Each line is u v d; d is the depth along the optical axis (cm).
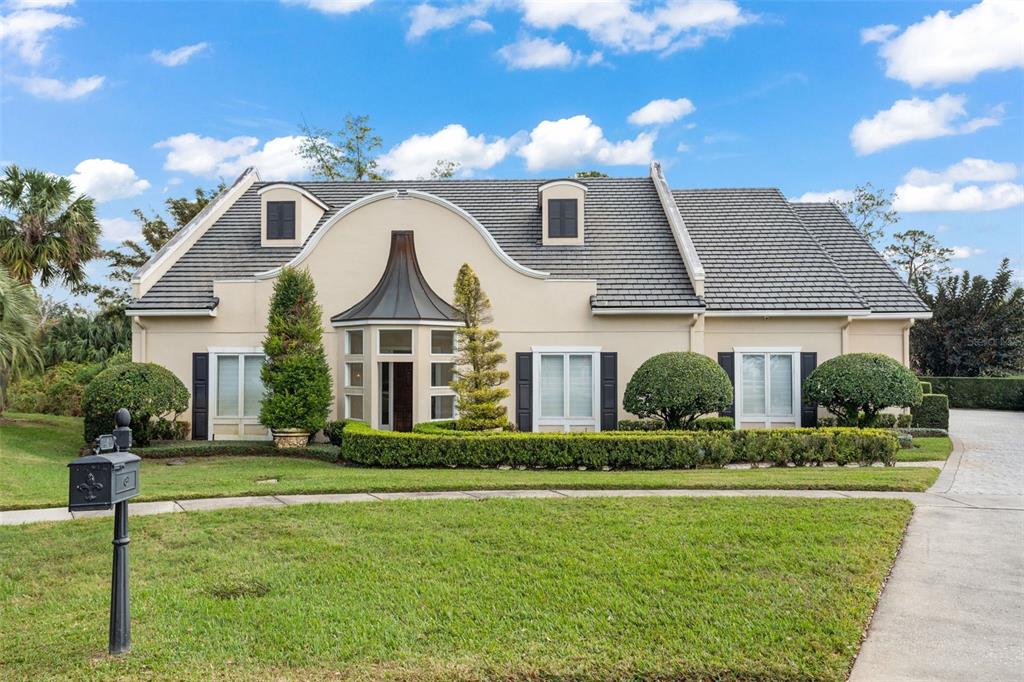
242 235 2309
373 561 780
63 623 625
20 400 2839
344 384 1948
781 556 780
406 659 544
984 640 579
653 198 2505
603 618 617
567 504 1040
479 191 2545
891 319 2162
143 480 1335
